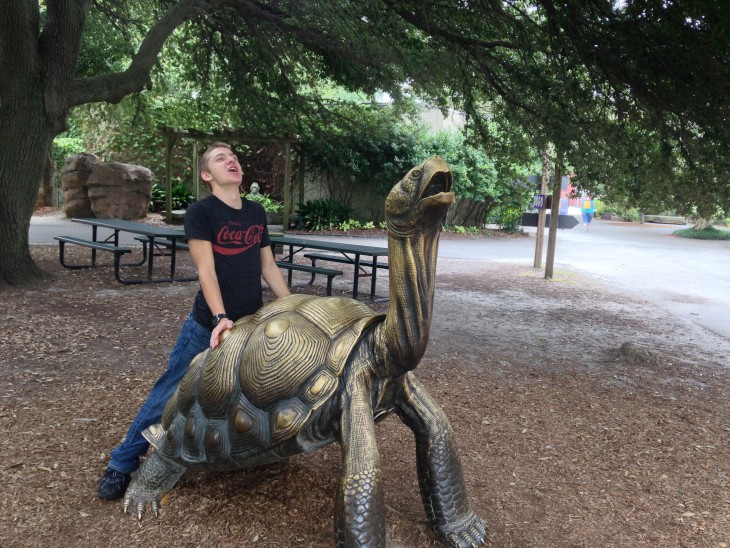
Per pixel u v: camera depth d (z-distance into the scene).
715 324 8.63
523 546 2.75
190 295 8.28
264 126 17.14
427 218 2.14
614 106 7.36
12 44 7.60
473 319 7.95
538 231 13.43
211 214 2.72
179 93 19.81
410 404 2.57
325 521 2.80
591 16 6.36
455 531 2.58
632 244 21.59
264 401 2.34
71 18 8.00
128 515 2.81
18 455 3.32
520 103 8.11
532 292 10.45
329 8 8.61
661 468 3.73
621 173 7.39
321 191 22.28
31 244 12.41
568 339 7.19
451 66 8.57
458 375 5.39
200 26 12.59
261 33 11.62
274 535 2.68
